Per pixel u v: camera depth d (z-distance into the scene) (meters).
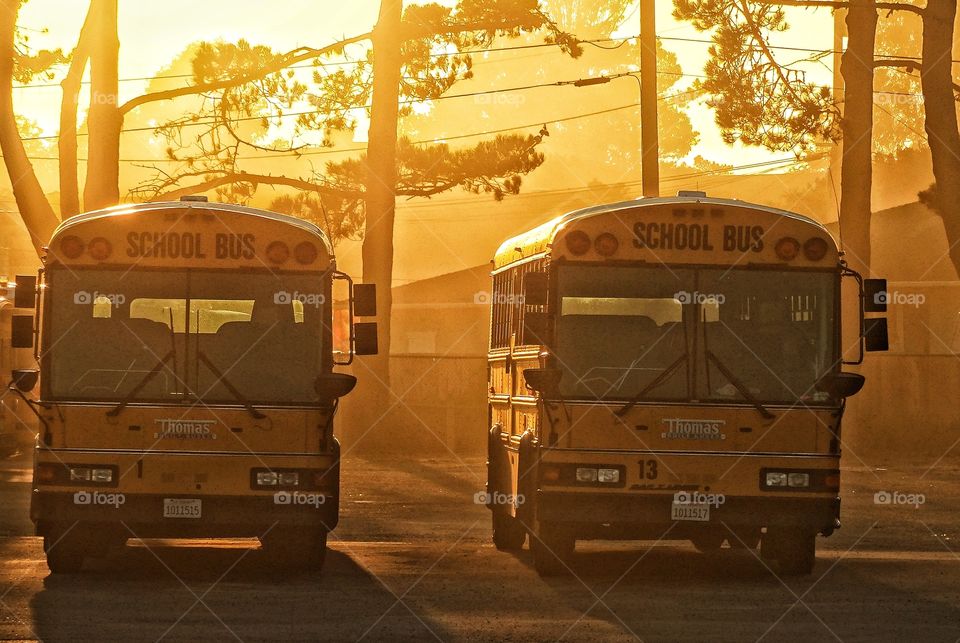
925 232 59.03
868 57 42.12
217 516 16.86
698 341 17.25
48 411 16.78
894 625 14.25
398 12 44.69
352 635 13.30
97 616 14.18
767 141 42.19
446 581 17.19
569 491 16.97
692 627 13.98
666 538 17.38
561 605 15.33
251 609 14.79
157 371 16.97
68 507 16.72
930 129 39.69
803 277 17.45
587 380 17.12
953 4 39.75
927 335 52.38
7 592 15.82
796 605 15.54
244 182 49.78
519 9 46.28
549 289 17.25
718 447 17.11
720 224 17.42
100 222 17.19
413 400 51.94
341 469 36.97
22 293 17.02
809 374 17.30
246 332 17.16
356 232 54.19
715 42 42.03
